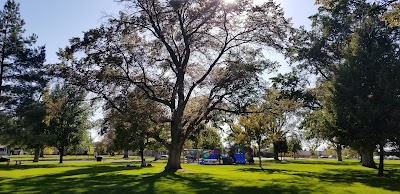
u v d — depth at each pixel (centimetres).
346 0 1934
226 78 2788
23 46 3941
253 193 1488
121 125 2734
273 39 2786
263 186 1733
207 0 2686
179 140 2862
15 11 3975
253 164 4397
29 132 3834
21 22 3981
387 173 2738
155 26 2861
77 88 2716
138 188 1630
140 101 2686
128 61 2688
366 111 1997
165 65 2977
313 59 3675
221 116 3155
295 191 1561
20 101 3859
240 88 2783
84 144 5806
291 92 3834
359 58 2159
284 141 6253
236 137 4303
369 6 1766
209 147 6862
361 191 1574
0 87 3781
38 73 3850
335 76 2262
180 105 2845
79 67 2681
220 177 2208
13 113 3838
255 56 2877
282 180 2048
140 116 2602
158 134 2947
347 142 2139
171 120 2841
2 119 3697
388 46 2153
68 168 3331
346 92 2119
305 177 2291
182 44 3011
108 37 2633
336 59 3531
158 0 2778
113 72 2708
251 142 4191
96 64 2653
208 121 3038
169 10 2762
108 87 2697
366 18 2236
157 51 2859
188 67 2934
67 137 4944
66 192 1491
